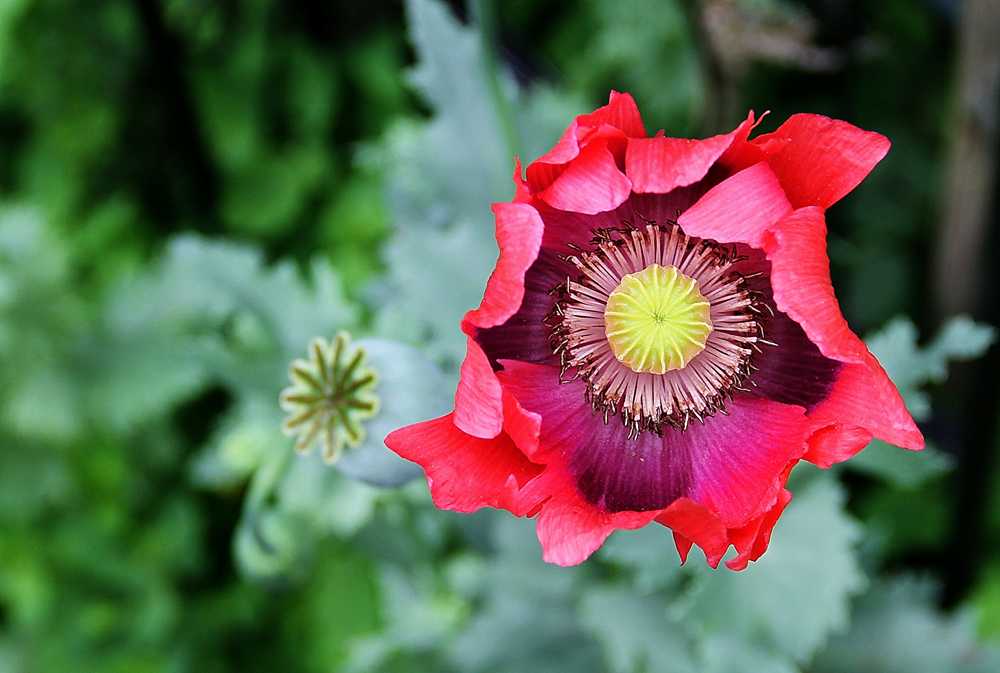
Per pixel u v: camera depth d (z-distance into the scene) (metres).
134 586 0.59
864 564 0.41
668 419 0.33
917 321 0.49
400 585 0.43
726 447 0.33
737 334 0.33
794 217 0.29
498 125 0.38
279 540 0.37
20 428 0.56
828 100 0.53
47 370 0.56
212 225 0.64
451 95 0.38
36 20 0.61
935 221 0.51
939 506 0.51
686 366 0.34
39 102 0.63
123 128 0.63
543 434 0.33
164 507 0.60
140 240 0.64
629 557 0.35
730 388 0.33
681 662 0.38
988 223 0.44
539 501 0.31
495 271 0.30
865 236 0.54
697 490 0.33
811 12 0.42
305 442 0.33
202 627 0.59
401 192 0.39
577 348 0.34
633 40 0.55
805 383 0.32
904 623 0.40
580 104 0.41
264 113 0.64
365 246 0.60
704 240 0.34
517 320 0.34
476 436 0.30
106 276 0.63
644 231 0.34
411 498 0.37
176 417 0.61
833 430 0.30
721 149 0.30
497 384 0.29
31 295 0.56
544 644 0.41
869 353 0.29
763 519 0.29
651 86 0.55
